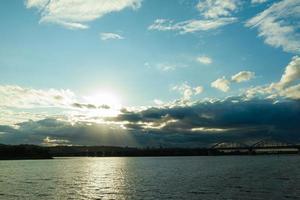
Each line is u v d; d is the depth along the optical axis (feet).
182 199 258.98
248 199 250.16
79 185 381.19
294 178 414.41
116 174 575.38
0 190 328.49
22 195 291.99
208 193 286.66
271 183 355.36
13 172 631.97
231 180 400.88
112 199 270.46
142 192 306.14
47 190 329.93
